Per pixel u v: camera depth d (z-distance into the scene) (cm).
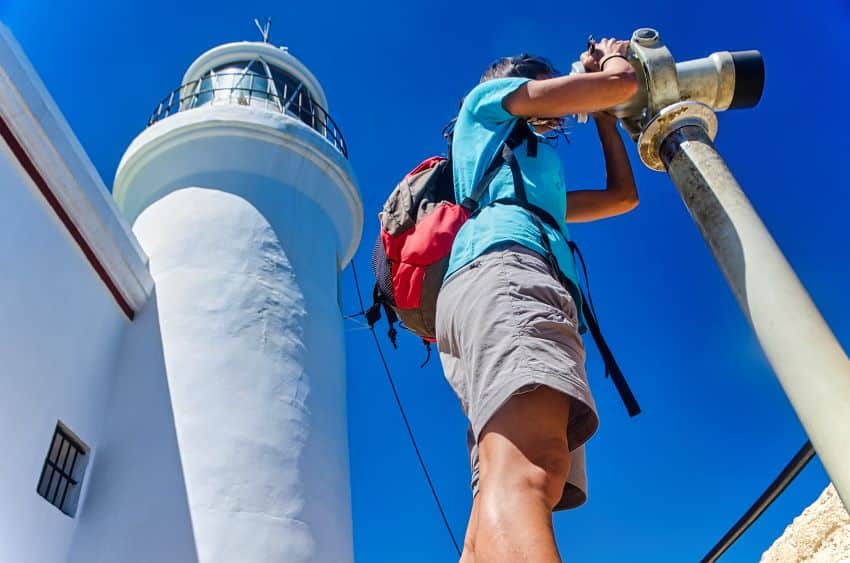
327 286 1170
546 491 134
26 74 826
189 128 1189
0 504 714
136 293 1027
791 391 151
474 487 184
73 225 903
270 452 917
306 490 918
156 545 826
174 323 1002
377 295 226
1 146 795
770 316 160
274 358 1005
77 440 877
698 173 191
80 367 899
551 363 145
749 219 177
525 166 195
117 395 959
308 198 1222
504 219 176
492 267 165
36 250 833
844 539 245
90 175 919
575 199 250
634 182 254
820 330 154
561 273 177
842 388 143
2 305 760
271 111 1241
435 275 186
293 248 1145
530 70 228
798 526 271
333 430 1023
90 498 870
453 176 206
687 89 209
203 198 1144
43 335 826
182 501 852
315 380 1038
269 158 1202
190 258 1074
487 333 154
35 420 790
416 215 201
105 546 832
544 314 153
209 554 816
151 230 1137
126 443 912
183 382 945
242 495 866
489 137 198
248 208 1143
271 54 1463
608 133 259
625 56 215
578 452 189
